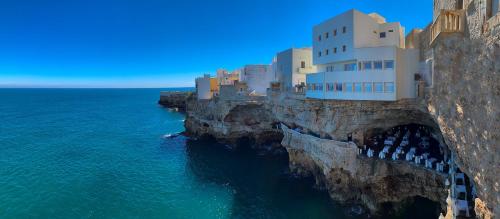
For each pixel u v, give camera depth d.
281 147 49.22
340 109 30.52
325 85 31.36
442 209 23.84
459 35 14.65
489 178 12.57
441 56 17.47
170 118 97.12
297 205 30.08
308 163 36.56
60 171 39.59
